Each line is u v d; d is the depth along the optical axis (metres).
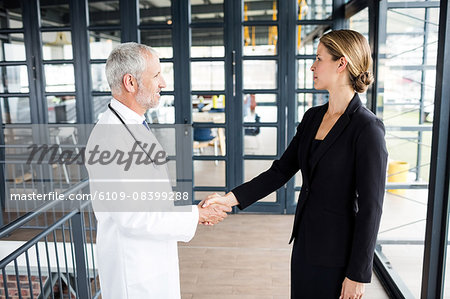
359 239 1.29
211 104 4.21
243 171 4.20
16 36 4.18
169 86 4.14
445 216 1.91
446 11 1.76
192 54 4.05
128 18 4.01
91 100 4.23
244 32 3.96
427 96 2.88
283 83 4.00
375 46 2.82
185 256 3.23
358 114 1.33
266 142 6.36
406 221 3.41
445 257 1.95
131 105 1.41
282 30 3.89
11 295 3.65
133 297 1.45
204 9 3.97
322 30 3.99
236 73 4.02
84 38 4.09
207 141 5.24
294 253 1.51
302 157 1.46
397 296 2.48
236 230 3.78
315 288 1.43
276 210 4.21
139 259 1.44
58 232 3.87
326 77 1.36
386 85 3.00
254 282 2.79
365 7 3.13
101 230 1.46
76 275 2.22
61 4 4.06
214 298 2.59
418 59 2.92
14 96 4.28
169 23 4.00
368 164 1.27
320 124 1.45
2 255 3.61
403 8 2.74
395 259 2.99
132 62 1.35
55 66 4.20
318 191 1.39
